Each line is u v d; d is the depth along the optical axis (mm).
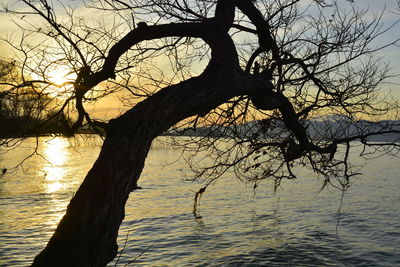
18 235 15875
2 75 5207
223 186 31406
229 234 16891
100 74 5176
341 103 7664
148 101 4109
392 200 25938
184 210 21953
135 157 3854
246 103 7801
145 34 4934
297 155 7688
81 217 3520
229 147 8383
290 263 13117
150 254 13961
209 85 4348
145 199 25500
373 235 17016
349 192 29250
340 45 7277
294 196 27219
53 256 3441
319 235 16922
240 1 6129
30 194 25781
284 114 6605
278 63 6648
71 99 5266
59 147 75938
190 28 4750
